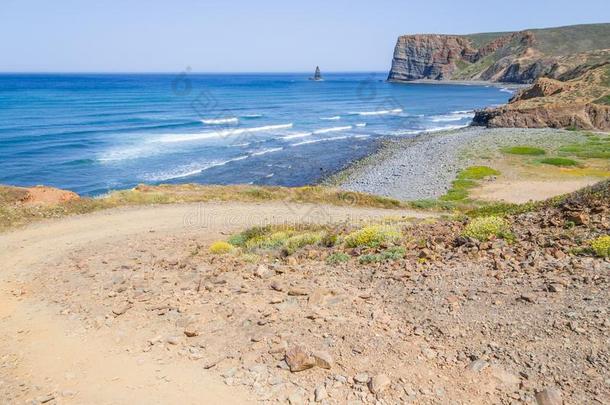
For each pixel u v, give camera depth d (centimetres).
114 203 2436
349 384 613
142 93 14462
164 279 1098
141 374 687
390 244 1196
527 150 5169
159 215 2272
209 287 995
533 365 608
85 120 8150
